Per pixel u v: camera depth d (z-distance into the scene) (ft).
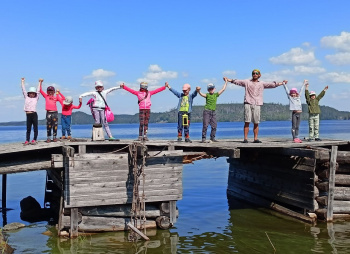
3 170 42.52
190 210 58.29
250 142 53.57
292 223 49.44
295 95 54.24
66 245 40.06
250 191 63.36
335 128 445.78
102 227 43.60
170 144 45.32
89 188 42.32
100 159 42.75
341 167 49.29
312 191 48.26
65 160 42.24
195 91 51.44
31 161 44.29
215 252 38.27
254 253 37.88
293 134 54.29
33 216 55.06
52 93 50.21
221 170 109.91
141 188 43.80
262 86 52.85
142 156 43.01
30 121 49.06
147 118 50.14
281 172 54.49
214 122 53.62
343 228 45.32
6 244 38.14
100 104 48.24
